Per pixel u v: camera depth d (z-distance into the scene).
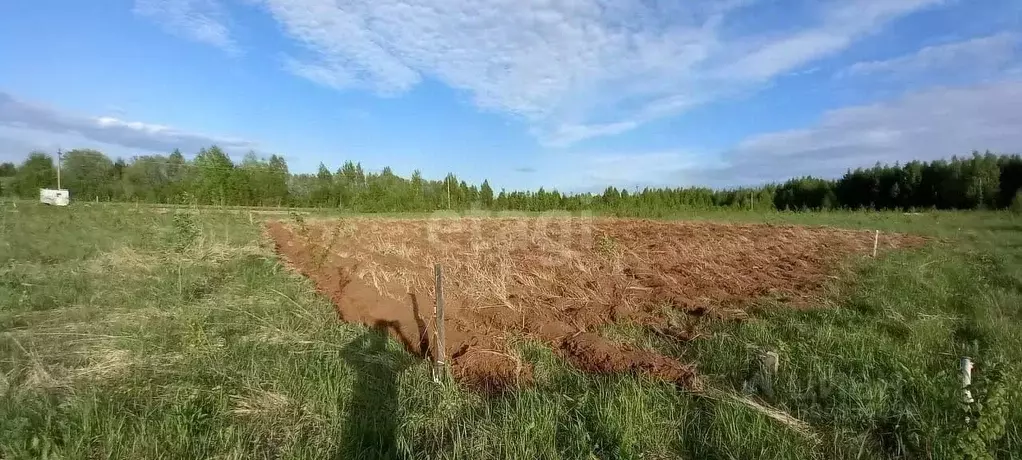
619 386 5.10
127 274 9.94
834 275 11.77
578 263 12.19
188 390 4.93
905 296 9.19
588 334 7.16
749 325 7.34
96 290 8.72
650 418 4.53
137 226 15.91
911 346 6.45
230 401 4.80
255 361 5.75
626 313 8.37
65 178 31.50
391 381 5.37
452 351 6.41
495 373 5.78
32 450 3.84
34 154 33.84
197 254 11.37
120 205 20.41
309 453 4.01
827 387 5.12
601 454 4.01
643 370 5.76
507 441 4.08
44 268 10.26
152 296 8.45
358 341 6.63
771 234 22.66
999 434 3.72
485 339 6.75
